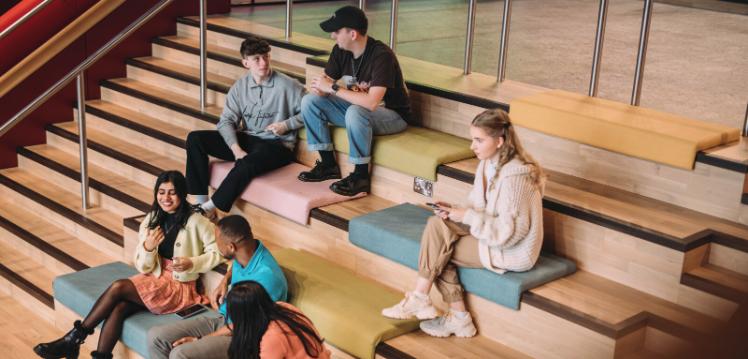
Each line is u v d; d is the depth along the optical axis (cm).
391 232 347
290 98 442
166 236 373
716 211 327
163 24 620
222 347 310
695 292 299
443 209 308
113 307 360
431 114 429
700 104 422
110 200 490
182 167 493
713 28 658
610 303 302
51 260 468
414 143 398
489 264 309
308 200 391
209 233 375
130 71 599
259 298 279
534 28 665
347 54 417
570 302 300
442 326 321
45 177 545
